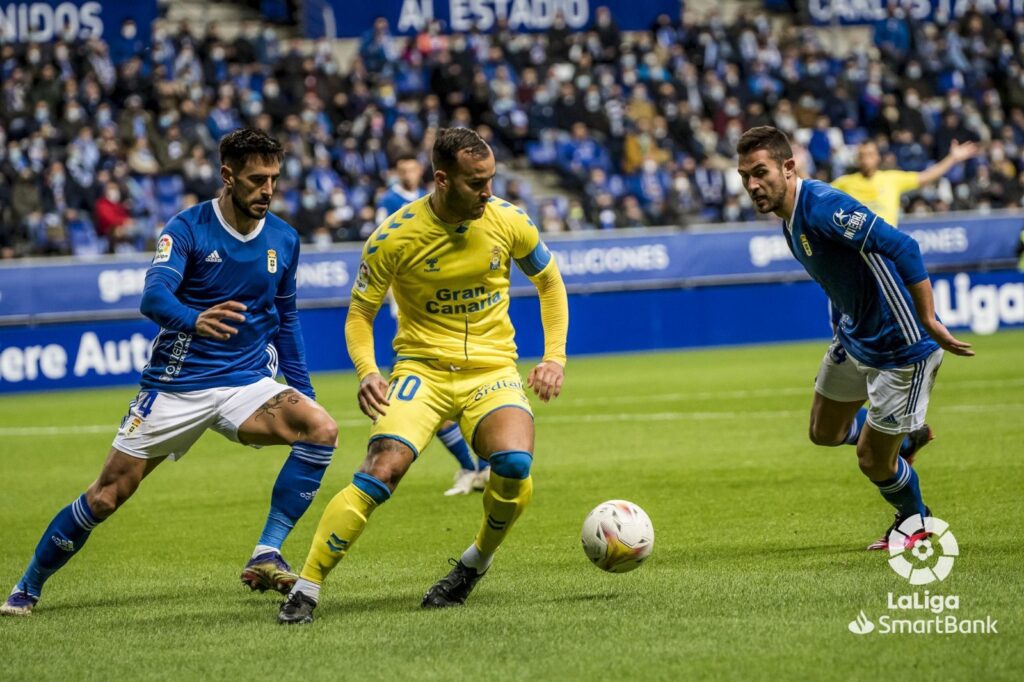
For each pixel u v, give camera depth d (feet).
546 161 153.89
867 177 83.41
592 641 29.43
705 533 44.01
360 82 153.48
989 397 81.87
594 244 132.36
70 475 66.64
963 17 177.47
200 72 151.53
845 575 35.65
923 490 50.52
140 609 35.53
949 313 135.85
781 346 132.77
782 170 36.65
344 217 132.67
